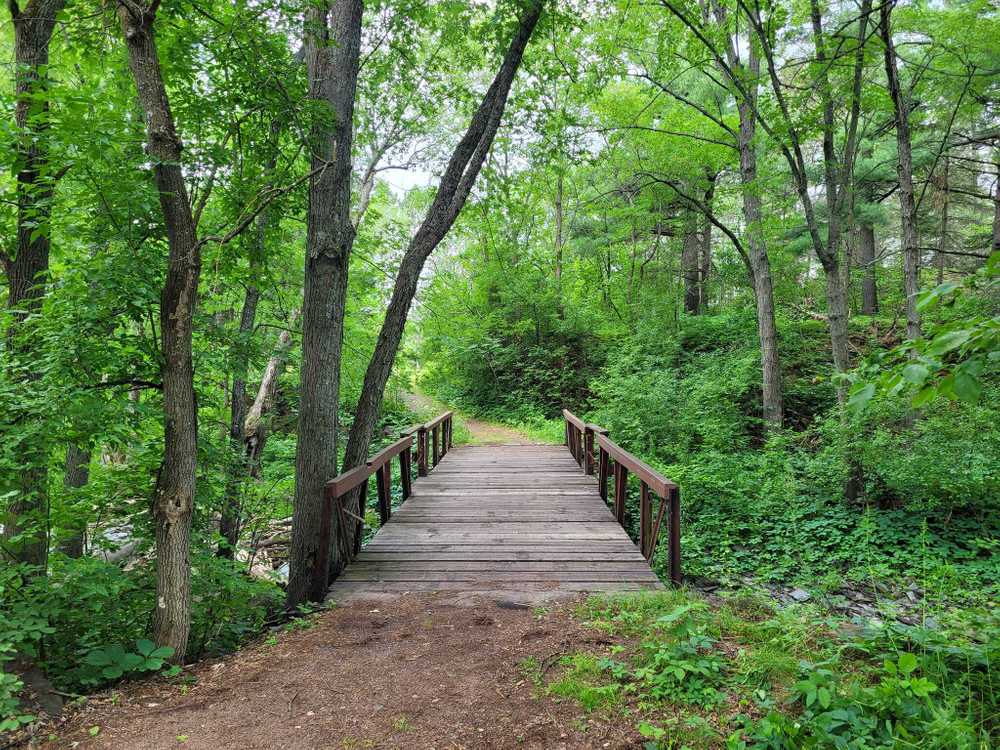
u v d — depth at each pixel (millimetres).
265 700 2834
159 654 3143
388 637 3617
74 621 3570
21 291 4227
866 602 5383
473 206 7391
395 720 2600
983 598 4578
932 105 10320
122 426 3709
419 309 12539
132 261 3646
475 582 4605
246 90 4387
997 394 7090
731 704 2480
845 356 7660
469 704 2709
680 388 11594
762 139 9727
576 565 4949
